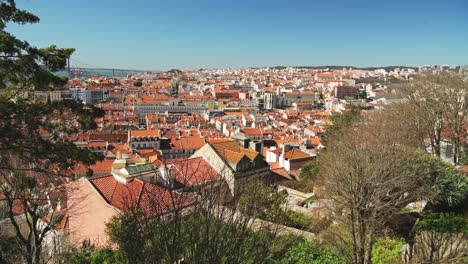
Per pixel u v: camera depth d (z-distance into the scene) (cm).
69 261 2258
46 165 2175
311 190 4141
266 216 2261
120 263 2053
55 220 2644
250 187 2066
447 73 5419
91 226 2923
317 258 2248
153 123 14675
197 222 1436
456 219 2328
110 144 8906
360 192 2308
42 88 2042
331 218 2719
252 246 1474
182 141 9831
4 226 2841
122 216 1772
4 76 1898
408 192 2709
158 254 1326
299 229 2877
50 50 2064
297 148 6506
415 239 2375
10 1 1912
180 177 3028
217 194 1609
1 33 1816
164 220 1426
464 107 4516
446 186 2667
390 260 2322
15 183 2158
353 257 2305
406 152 2778
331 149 4050
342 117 5903
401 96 5131
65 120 2323
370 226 2273
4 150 1844
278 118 16450
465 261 2066
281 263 2033
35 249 2205
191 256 1341
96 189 3000
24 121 1933
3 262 2119
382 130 4056
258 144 5750
